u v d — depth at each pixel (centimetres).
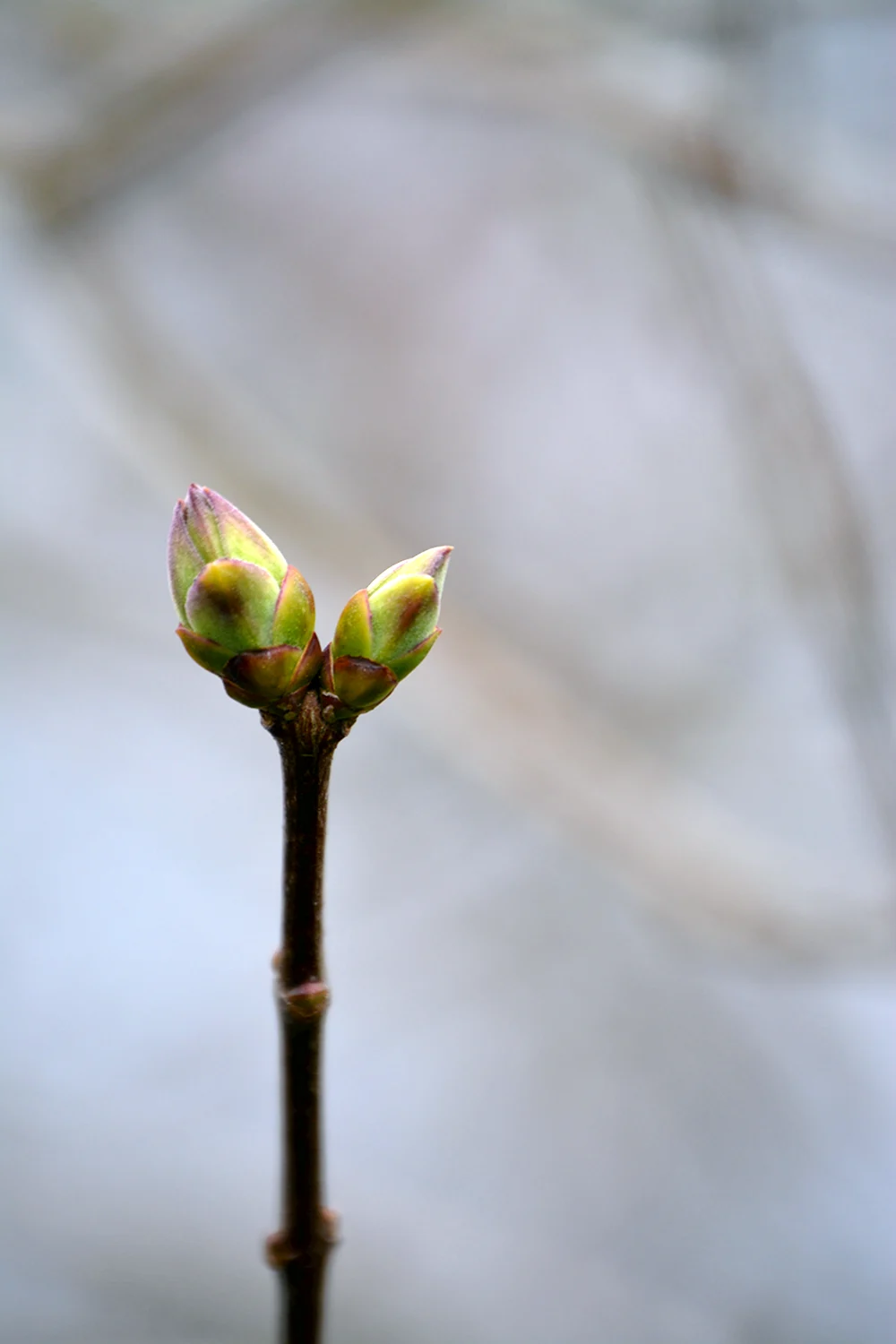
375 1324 66
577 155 77
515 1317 69
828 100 57
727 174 52
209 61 57
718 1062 77
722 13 53
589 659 74
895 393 69
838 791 69
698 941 64
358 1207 71
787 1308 70
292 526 61
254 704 28
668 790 61
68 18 58
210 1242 68
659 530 77
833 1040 77
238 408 67
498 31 56
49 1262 66
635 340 78
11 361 77
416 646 28
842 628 50
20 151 58
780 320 51
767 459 51
